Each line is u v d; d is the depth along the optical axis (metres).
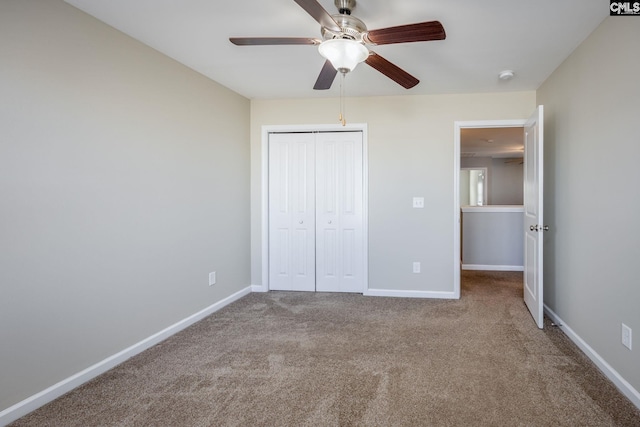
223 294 3.37
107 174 2.12
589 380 1.96
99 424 1.61
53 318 1.83
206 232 3.10
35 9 1.72
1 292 1.61
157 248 2.53
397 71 2.11
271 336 2.64
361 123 3.69
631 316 1.78
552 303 2.93
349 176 3.81
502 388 1.89
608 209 2.00
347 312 3.19
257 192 3.90
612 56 1.96
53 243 1.82
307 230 3.91
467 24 2.10
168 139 2.62
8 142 1.62
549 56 2.57
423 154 3.60
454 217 3.57
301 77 3.09
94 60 2.03
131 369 2.14
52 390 1.82
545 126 3.08
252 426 1.59
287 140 3.90
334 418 1.65
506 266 4.99
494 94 3.47
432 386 1.92
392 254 3.70
